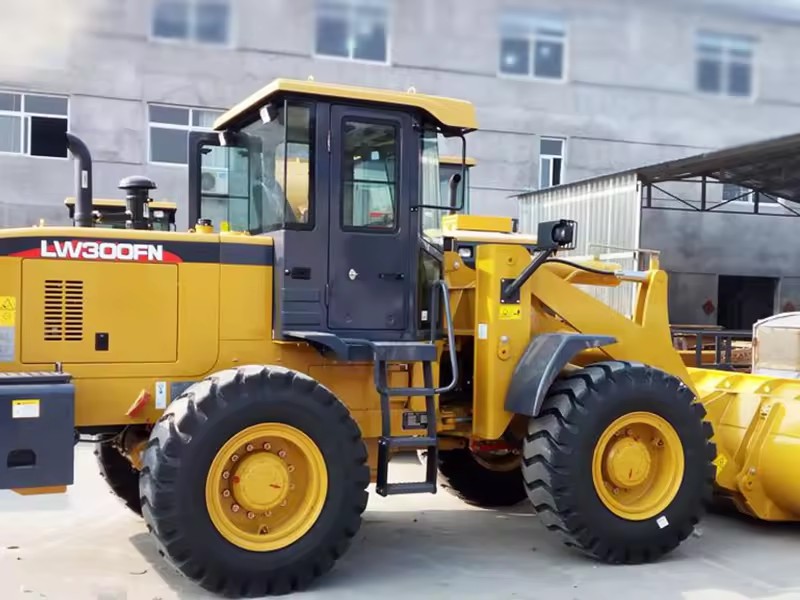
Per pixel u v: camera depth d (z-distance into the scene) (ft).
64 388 13.65
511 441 18.33
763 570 15.84
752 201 58.44
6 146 46.42
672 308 57.11
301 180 15.58
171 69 43.86
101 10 41.42
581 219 48.73
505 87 38.45
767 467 18.03
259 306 15.80
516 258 16.75
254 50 41.42
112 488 18.19
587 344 16.33
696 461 16.66
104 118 45.73
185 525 13.37
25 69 43.32
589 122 38.32
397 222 16.28
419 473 23.90
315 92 15.51
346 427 14.53
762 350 23.94
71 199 30.83
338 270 15.81
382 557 16.43
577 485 15.70
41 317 14.60
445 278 17.58
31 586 14.34
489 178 50.14
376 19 34.24
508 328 16.61
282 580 14.02
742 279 61.05
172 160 47.60
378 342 15.81
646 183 46.03
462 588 14.61
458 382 17.94
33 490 13.42
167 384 15.24
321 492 14.34
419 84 38.86
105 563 15.61
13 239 14.48
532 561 16.29
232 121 17.44
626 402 16.17
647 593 14.47
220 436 13.64
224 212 18.16
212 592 13.91
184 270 15.38
